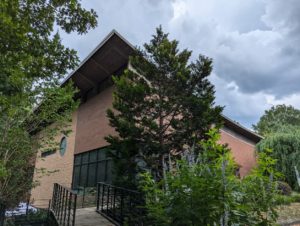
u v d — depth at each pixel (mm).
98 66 11969
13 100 4469
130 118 6504
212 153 3463
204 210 3082
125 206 5840
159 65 7070
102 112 12266
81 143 13688
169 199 3346
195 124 6270
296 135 13945
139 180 6012
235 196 3312
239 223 3123
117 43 10336
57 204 7129
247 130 17656
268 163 3504
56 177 15547
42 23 5066
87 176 12391
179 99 6379
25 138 9141
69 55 5332
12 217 8820
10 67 4492
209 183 3113
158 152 6363
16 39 4270
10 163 9125
